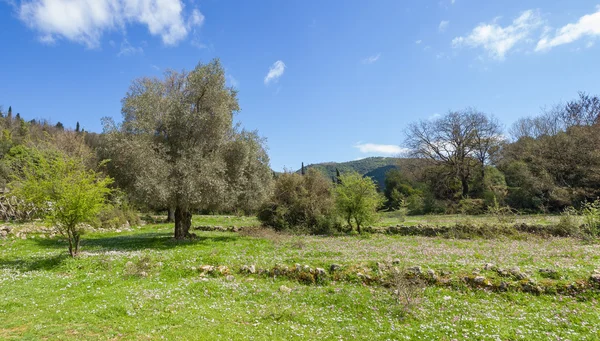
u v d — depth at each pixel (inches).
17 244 798.5
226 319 355.9
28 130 2444.6
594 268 476.4
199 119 893.8
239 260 609.0
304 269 529.0
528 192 1364.4
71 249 649.0
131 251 717.9
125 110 955.3
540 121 2160.4
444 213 1517.0
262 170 1066.7
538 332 317.4
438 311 381.1
